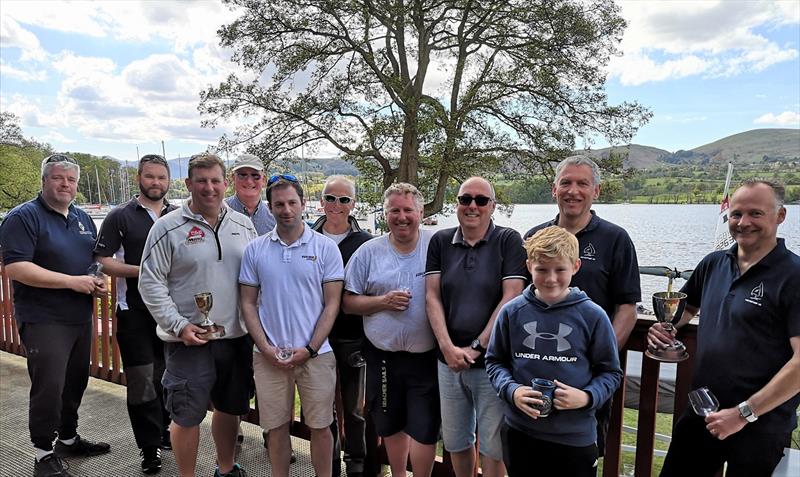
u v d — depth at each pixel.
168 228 2.24
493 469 2.07
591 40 12.58
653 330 1.86
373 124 12.87
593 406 1.62
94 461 2.81
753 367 1.61
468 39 13.91
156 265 2.23
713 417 1.58
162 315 2.20
